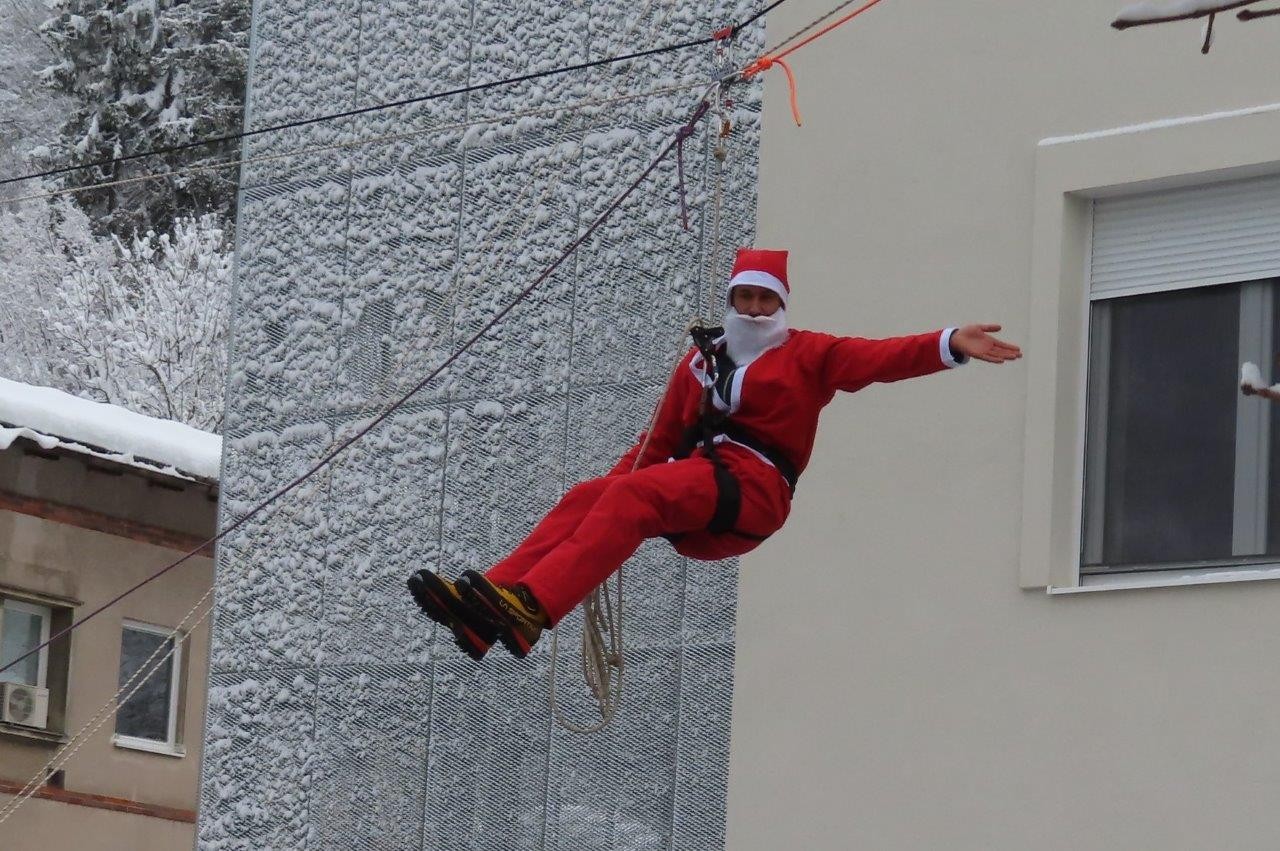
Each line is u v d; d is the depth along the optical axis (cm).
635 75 3444
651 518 2148
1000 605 2853
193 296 8712
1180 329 2881
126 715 5706
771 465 2205
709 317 3284
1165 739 2697
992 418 2917
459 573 3453
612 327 3394
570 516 2217
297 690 3572
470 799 3359
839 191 3108
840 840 2895
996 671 2834
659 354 3341
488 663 3403
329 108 3766
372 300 3656
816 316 3084
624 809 3203
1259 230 2838
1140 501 2867
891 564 2947
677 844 3138
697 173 3350
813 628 2988
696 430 2241
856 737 2917
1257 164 2788
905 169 3061
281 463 3688
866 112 3109
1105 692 2750
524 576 2134
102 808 5584
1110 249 2933
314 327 3706
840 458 3023
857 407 3025
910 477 2961
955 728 2847
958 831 2811
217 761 3612
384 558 3541
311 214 3750
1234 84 2828
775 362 2219
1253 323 2830
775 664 3006
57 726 5497
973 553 2889
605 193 3441
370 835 3438
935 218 3023
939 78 3061
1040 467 2856
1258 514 2788
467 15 3644
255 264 3791
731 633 3161
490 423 3481
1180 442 2856
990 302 2952
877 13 3131
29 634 5497
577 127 3488
